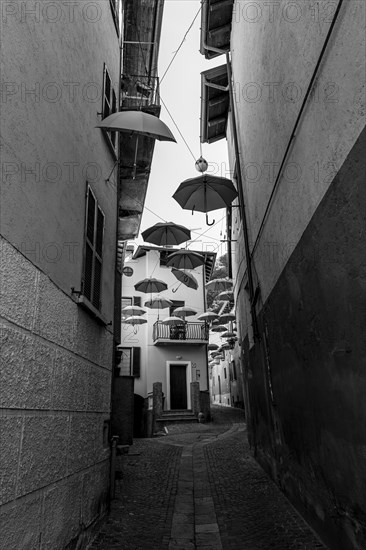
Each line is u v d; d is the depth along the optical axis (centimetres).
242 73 819
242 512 516
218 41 1004
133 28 945
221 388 3584
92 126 526
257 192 693
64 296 366
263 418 757
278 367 579
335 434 346
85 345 432
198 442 1261
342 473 335
